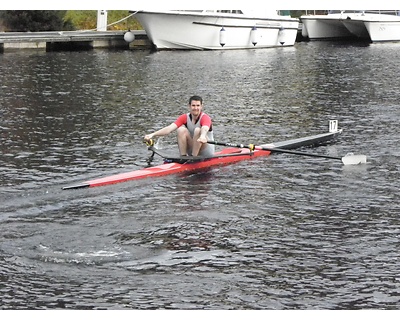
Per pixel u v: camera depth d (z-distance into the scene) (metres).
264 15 42.25
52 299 9.07
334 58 35.34
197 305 8.97
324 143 17.00
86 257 10.21
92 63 33.00
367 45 42.81
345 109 21.20
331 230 11.23
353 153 15.94
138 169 14.70
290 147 16.44
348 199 12.71
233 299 9.10
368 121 19.41
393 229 11.23
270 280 9.57
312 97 23.36
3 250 10.37
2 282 9.44
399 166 14.84
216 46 40.59
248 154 15.52
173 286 9.41
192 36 40.06
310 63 33.25
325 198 12.79
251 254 10.34
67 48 40.59
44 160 15.27
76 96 23.44
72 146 16.52
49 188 13.29
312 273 9.74
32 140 17.08
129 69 30.72
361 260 10.12
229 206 12.38
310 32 47.59
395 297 9.12
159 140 17.25
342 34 48.97
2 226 11.30
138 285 9.42
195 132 14.53
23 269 9.80
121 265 9.98
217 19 40.00
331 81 26.89
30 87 25.33
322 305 8.96
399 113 20.44
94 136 17.55
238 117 20.14
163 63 33.22
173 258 10.21
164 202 12.58
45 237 10.88
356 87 25.27
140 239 10.88
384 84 25.88
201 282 9.51
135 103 22.12
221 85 26.03
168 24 39.66
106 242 10.74
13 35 38.91
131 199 12.72
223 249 10.52
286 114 20.55
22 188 13.25
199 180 13.89
